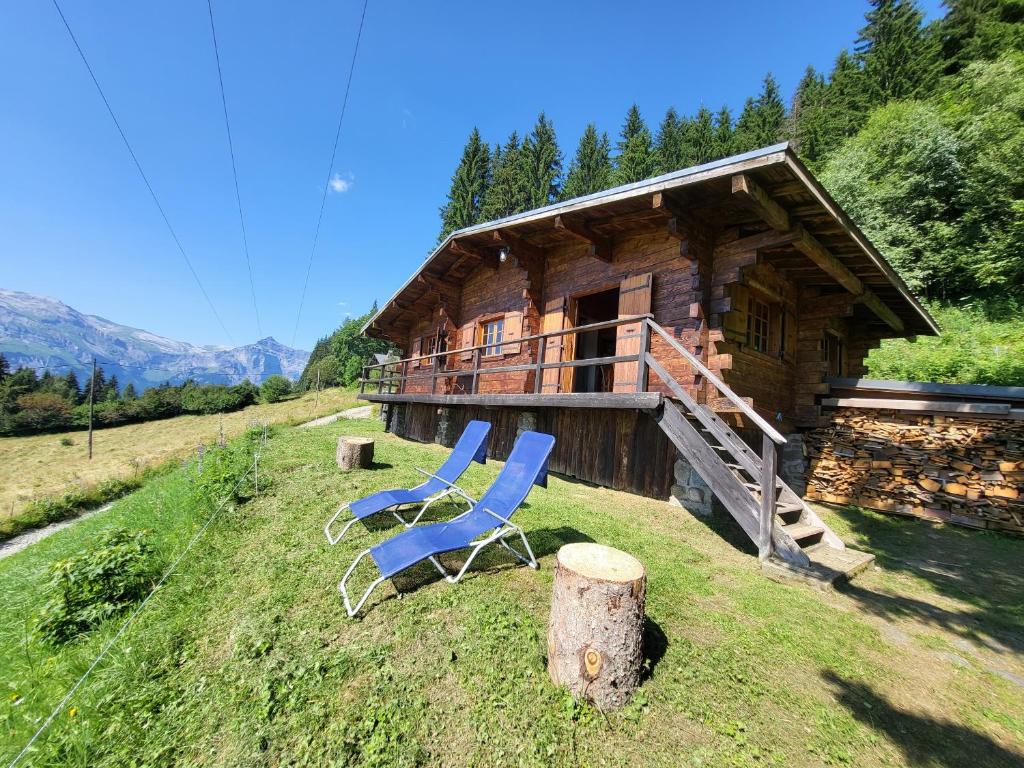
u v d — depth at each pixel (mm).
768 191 4348
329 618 2736
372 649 2416
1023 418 5250
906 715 2109
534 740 1857
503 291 9211
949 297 13133
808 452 7062
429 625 2627
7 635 3350
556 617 2170
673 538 4316
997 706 2209
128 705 2143
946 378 8672
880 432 6473
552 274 8078
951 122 14102
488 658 2330
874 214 14172
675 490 5344
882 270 5895
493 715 1979
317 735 1902
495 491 3604
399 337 15789
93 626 3074
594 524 4496
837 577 3498
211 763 1809
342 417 20719
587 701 2031
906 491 6059
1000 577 3994
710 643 2578
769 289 6383
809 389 7164
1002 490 5371
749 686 2229
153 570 3510
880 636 2793
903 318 8461
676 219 5207
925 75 19562
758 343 6484
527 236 7750
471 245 8695
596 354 9992
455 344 11016
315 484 5719
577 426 6906
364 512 3768
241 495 5340
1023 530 5164
